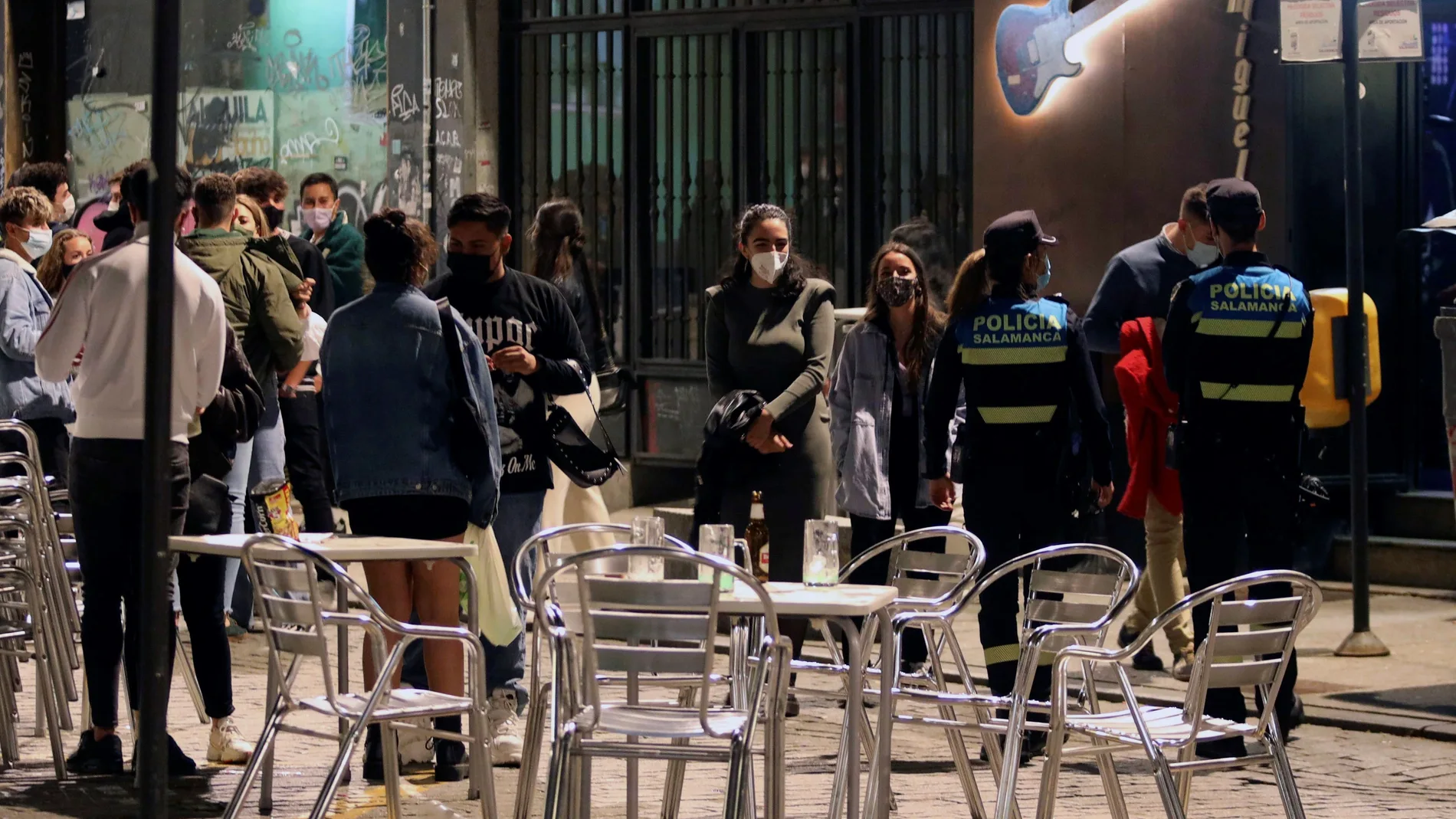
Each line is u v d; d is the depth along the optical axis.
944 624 8.49
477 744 7.50
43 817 8.34
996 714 9.20
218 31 18.81
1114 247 14.81
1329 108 14.55
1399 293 15.06
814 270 11.54
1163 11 14.56
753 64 16.86
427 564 8.78
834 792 7.51
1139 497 11.39
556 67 17.72
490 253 9.48
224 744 9.46
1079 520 9.95
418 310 8.69
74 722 10.80
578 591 6.59
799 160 16.70
